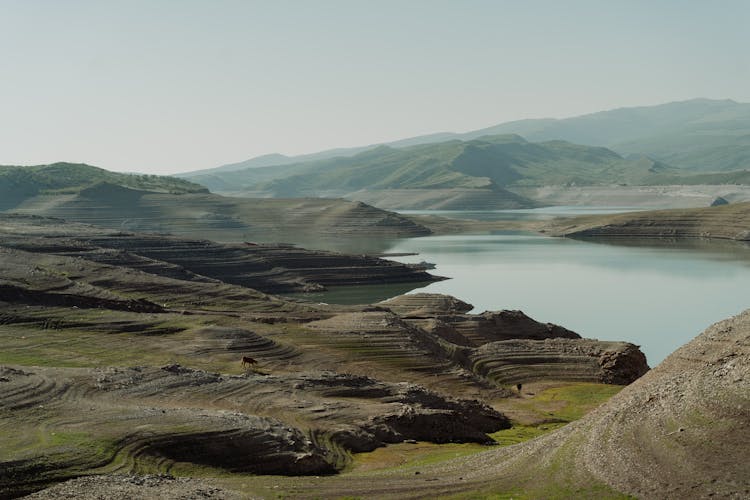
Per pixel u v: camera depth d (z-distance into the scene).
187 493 54.66
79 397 82.25
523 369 138.12
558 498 53.94
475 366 137.12
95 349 122.06
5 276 162.50
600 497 52.62
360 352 132.00
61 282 164.12
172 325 140.88
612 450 57.56
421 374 125.50
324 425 84.62
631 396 66.81
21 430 67.75
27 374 89.75
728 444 52.47
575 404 118.12
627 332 198.12
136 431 68.69
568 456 60.00
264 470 67.62
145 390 89.69
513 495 55.94
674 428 56.44
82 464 60.53
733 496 48.16
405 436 88.56
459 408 102.50
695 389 59.69
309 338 138.50
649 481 52.41
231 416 76.56
